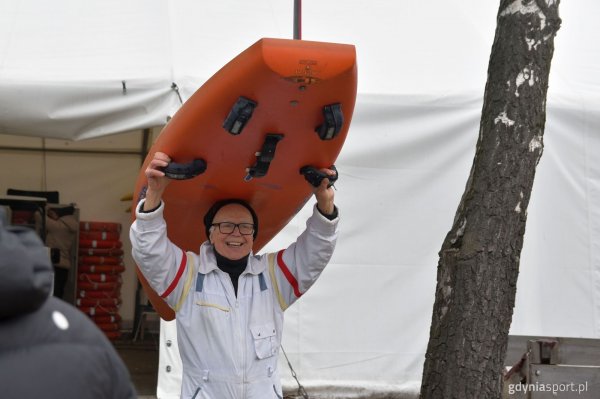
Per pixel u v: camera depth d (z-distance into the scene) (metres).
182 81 5.33
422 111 5.91
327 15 6.41
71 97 5.19
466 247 3.52
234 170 3.39
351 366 5.74
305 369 5.70
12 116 5.13
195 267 3.25
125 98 5.26
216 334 3.14
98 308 8.80
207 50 5.67
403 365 5.79
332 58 2.91
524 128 3.60
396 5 6.62
